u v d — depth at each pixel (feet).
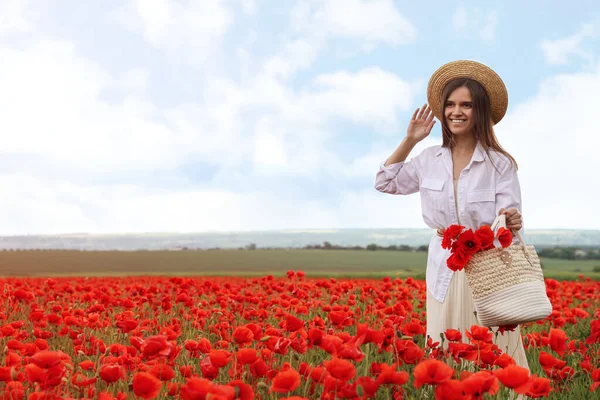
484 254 12.63
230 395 8.62
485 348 12.36
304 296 23.95
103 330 19.24
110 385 12.45
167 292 28.17
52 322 19.21
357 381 9.11
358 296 24.90
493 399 10.69
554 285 30.32
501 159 14.43
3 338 16.15
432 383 9.04
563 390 13.46
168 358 12.84
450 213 14.62
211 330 18.70
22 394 10.52
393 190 15.97
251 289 32.53
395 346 11.35
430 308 14.85
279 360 13.74
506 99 15.28
